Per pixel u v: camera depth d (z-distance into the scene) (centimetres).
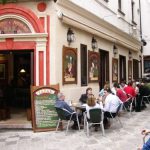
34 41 1128
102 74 1641
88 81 1398
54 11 1120
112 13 1756
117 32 1797
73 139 947
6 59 1537
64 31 1193
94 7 1479
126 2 2089
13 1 1128
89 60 1413
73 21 1223
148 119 1306
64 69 1188
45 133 1036
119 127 1127
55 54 1122
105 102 1103
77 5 1253
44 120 1067
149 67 2570
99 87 1532
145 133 511
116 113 1110
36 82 1128
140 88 1572
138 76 2392
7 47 1132
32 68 1145
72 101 1236
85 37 1377
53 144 891
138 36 2425
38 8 1127
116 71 1819
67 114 1030
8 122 1129
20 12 1129
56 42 1125
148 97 1708
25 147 863
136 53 2377
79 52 1315
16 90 1488
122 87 1573
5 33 1140
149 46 2573
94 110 984
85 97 1228
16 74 1535
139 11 2494
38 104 1067
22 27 1134
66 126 1145
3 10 1136
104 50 1612
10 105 1486
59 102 1037
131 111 1512
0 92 1284
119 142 909
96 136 984
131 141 919
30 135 1009
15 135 1009
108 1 1692
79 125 1070
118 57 1869
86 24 1352
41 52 1125
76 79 1283
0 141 932
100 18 1493
